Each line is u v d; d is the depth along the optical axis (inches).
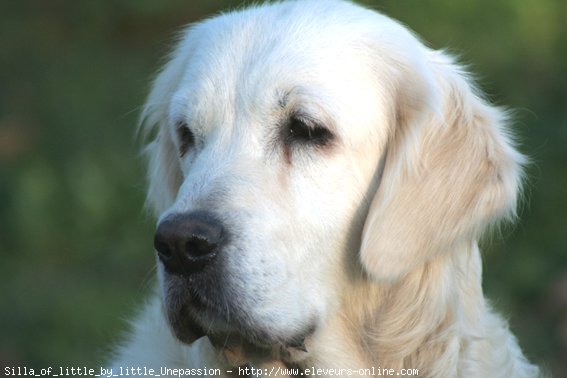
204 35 324.5
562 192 620.4
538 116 661.9
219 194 283.9
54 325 571.2
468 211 303.3
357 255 301.0
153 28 844.0
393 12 696.4
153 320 333.7
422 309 302.0
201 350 312.5
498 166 308.8
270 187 290.0
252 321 281.7
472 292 311.9
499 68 688.4
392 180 299.0
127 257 629.0
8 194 673.0
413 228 297.1
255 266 280.5
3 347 556.1
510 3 712.4
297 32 305.4
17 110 766.5
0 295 595.2
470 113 311.1
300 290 290.5
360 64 303.9
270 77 297.3
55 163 697.0
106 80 788.6
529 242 602.5
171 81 338.3
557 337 545.6
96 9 856.3
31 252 643.5
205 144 303.4
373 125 301.9
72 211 654.5
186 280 279.4
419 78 307.6
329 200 295.1
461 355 307.1
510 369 320.5
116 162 679.1
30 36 848.3
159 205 343.0
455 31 695.7
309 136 294.8
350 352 304.8
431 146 303.9
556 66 698.2
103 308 582.2
